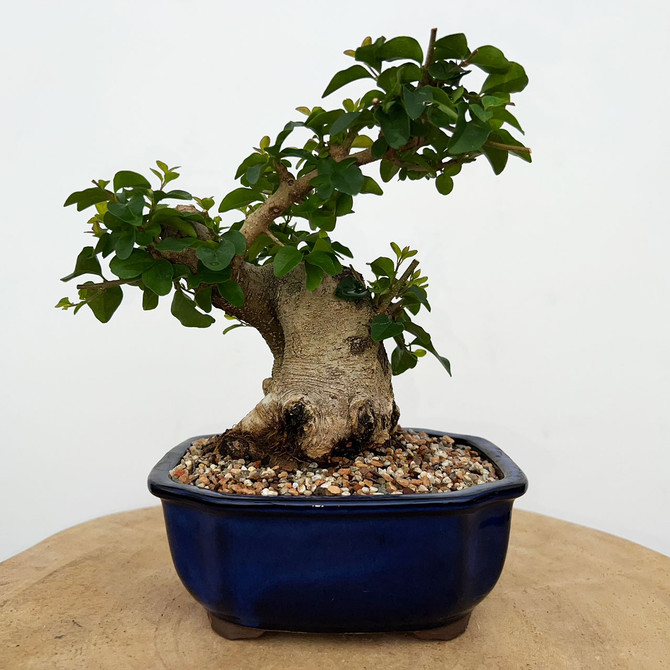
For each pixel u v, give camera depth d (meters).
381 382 1.41
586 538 1.79
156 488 1.26
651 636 1.32
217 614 1.28
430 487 1.27
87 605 1.42
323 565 1.21
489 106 1.12
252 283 1.42
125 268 1.20
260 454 1.37
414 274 1.47
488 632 1.33
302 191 1.26
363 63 1.20
